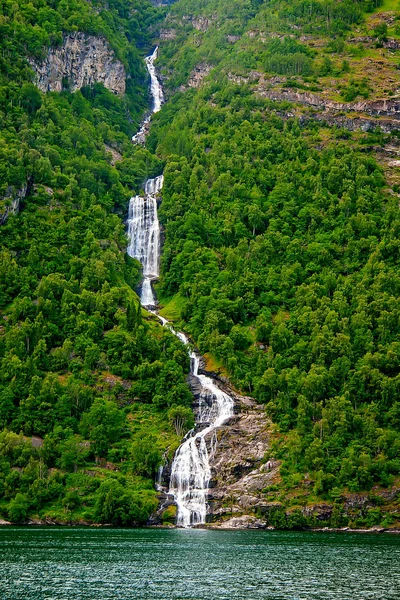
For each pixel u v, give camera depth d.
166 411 197.00
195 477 181.25
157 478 181.25
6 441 176.25
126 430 189.50
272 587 101.00
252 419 194.62
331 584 102.94
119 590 98.50
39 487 168.62
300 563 117.50
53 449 177.75
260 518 168.75
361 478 169.38
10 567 110.88
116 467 180.38
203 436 189.62
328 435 180.88
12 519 164.25
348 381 193.25
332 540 145.12
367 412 184.75
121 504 166.75
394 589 100.31
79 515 165.75
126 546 132.38
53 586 100.06
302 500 169.62
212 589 99.69
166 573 109.06
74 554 122.50
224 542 139.88
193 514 171.88
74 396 190.88
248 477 179.25
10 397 188.62
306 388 191.25
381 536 153.88
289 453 180.50
